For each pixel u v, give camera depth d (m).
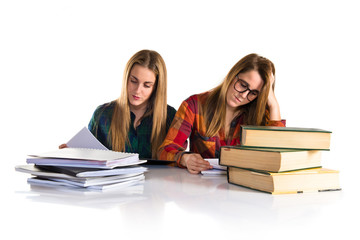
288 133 1.26
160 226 0.82
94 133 2.56
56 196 1.08
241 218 0.89
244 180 1.27
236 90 2.09
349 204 1.05
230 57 3.54
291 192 1.17
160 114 2.44
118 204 0.99
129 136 2.49
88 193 1.12
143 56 2.32
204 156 2.27
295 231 0.81
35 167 1.28
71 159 1.24
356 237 0.78
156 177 1.45
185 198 1.08
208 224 0.84
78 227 0.80
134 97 2.36
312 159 1.27
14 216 0.88
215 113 2.21
